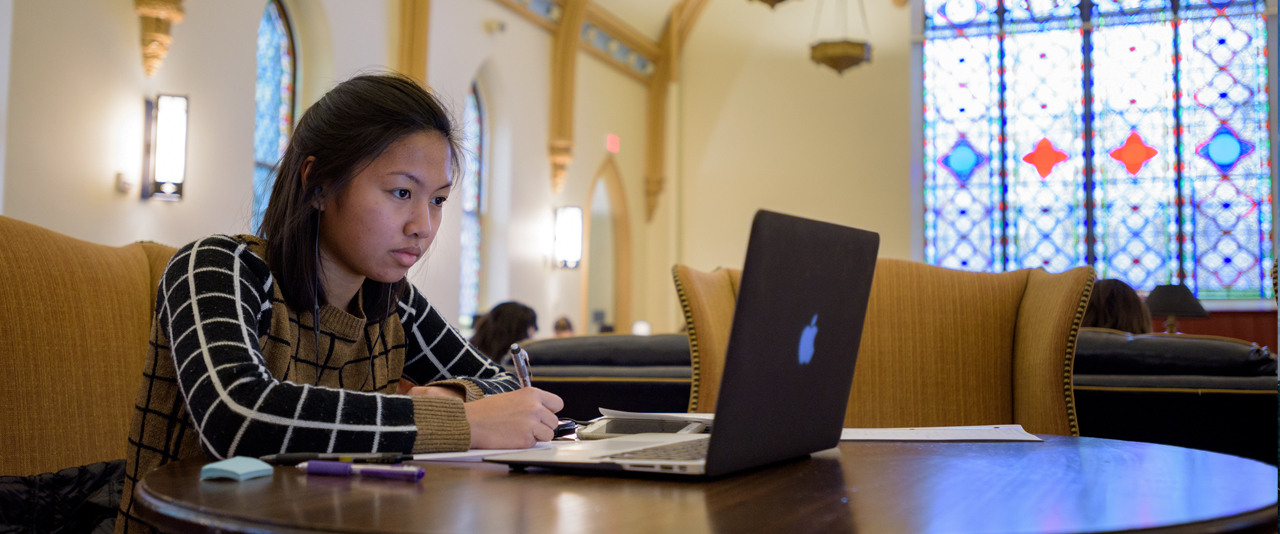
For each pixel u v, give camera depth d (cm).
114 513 149
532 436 118
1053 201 1034
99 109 480
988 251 1044
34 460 144
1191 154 1003
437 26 763
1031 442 133
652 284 1114
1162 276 1000
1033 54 1052
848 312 118
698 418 139
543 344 328
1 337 142
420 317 164
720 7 1116
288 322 132
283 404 106
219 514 77
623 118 1074
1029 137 1046
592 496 86
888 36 1066
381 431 109
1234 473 100
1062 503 82
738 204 1100
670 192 1118
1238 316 953
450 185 136
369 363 147
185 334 115
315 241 132
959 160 1059
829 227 111
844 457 116
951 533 70
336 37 664
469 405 119
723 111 1113
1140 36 1027
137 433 126
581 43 977
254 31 590
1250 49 997
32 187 444
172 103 509
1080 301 220
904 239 1043
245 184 581
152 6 499
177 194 506
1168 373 268
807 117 1085
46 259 154
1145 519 74
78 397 154
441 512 78
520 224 901
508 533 70
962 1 1071
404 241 131
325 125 130
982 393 242
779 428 105
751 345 97
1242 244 981
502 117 879
